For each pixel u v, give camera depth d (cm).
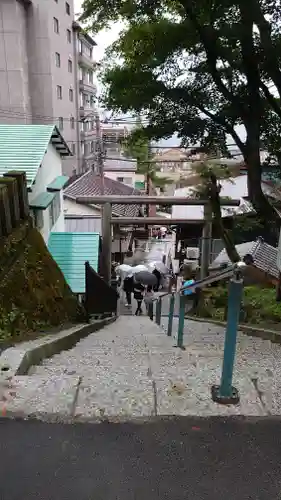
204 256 1340
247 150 782
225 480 190
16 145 948
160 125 785
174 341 650
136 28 686
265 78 724
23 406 246
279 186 1270
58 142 1176
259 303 876
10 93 2353
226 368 250
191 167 948
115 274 1830
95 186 2220
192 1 594
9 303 528
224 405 247
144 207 2584
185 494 182
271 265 1262
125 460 202
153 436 220
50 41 2434
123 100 744
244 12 589
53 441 215
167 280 1958
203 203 1203
